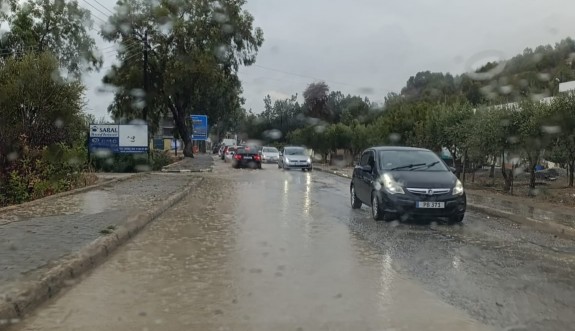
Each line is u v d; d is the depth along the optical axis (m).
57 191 16.08
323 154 49.25
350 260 7.64
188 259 7.65
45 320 5.08
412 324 5.00
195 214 12.50
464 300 5.76
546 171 24.12
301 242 8.98
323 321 5.07
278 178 26.20
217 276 6.70
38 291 5.56
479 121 17.47
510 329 4.88
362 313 5.30
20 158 15.37
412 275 6.82
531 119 15.35
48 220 10.20
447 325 4.98
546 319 5.17
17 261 6.72
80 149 18.08
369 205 12.18
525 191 17.97
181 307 5.46
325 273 6.87
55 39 40.91
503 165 17.94
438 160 12.45
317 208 13.84
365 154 13.64
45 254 7.14
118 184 19.33
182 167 33.38
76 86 17.14
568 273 7.04
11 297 5.22
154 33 40.34
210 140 89.88
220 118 52.31
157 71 41.12
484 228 10.74
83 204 12.86
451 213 10.95
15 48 36.28
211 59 39.97
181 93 42.53
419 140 24.59
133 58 40.50
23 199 14.20
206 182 22.89
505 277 6.77
